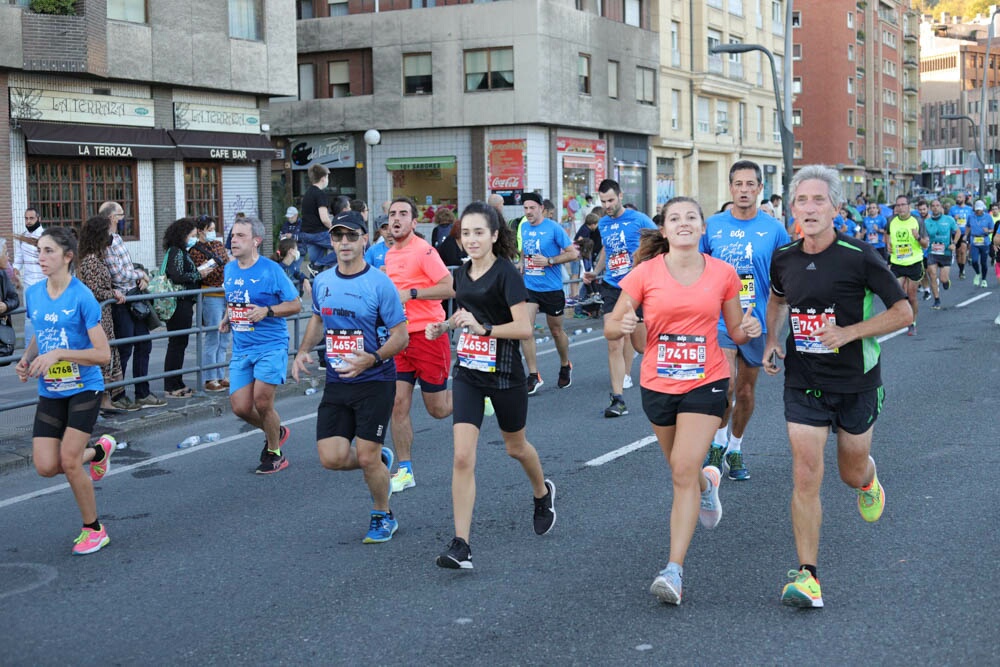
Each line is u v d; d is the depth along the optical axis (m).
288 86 27.58
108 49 22.84
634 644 4.65
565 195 38.66
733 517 6.65
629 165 43.12
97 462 6.77
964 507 6.75
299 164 39.91
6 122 21.14
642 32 42.69
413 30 37.41
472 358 5.86
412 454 8.85
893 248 16.88
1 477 8.46
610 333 5.50
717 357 5.36
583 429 9.67
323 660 4.57
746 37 54.22
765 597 5.21
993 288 25.97
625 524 6.57
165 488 7.96
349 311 6.21
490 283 5.88
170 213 25.05
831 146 72.00
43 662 4.64
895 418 9.84
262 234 8.10
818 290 5.09
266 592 5.50
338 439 6.35
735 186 7.34
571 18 37.78
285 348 8.30
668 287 5.34
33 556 6.28
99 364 6.30
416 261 7.78
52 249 6.26
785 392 5.25
